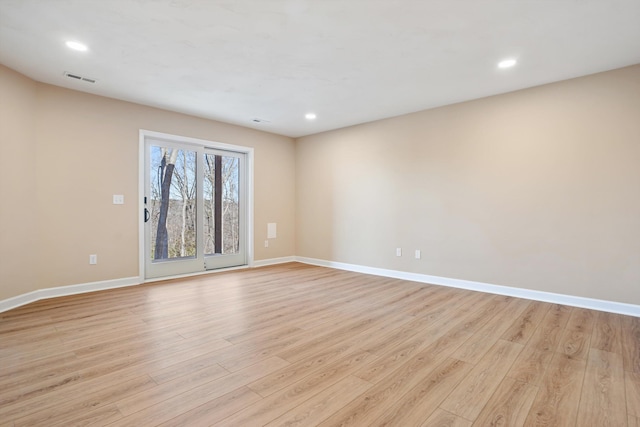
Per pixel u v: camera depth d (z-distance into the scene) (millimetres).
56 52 2842
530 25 2414
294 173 6227
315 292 3926
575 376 1965
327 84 3564
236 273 5027
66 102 3662
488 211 3924
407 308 3307
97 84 3566
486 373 2004
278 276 4836
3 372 1991
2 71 3074
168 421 1541
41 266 3521
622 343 2432
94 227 3879
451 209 4227
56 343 2414
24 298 3336
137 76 3354
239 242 5531
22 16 2297
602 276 3221
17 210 3248
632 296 3074
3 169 3102
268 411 1623
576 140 3348
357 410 1633
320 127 5438
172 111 4527
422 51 2824
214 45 2727
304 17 2322
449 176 4238
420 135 4516
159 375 1965
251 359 2182
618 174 3131
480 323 2871
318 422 1538
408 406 1669
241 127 5363
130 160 4156
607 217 3189
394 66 3121
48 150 3543
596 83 3238
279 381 1906
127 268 4164
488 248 3932
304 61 3021
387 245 4883
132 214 4188
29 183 3373
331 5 2180
